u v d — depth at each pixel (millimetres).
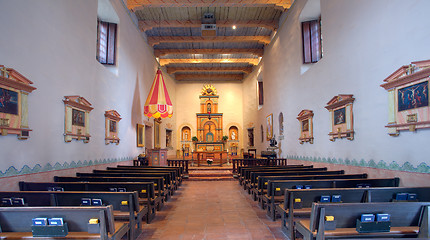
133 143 11508
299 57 9586
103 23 9492
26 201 3693
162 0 10312
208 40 13984
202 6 10438
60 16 5855
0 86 4082
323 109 7566
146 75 13789
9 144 4312
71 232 2783
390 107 4688
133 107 11484
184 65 19031
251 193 7555
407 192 3631
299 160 9625
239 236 4172
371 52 5309
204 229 4520
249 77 19688
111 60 9555
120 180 5461
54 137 5562
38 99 5051
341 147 6520
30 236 2611
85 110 6914
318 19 9266
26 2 4742
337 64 6727
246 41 14422
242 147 20703
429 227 2617
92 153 7430
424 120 3951
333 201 3635
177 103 21031
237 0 10250
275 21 12461
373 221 2654
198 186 9109
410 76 4121
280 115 12164
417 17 4109
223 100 21078
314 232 2770
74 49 6480
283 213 4293
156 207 5742
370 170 5332
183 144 20625
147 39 13961
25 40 4707
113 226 2686
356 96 5840
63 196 3676
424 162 4004
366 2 5465
